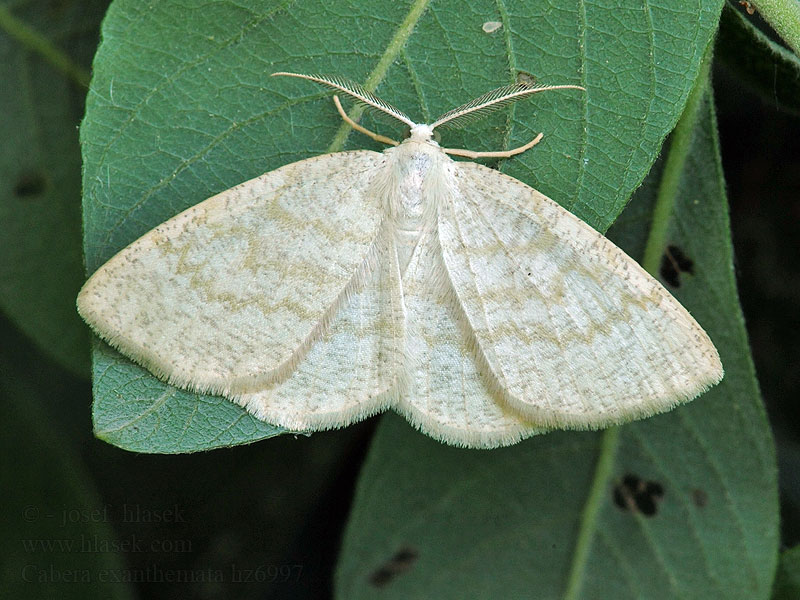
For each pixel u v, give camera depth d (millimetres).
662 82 71
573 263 74
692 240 80
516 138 73
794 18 73
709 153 78
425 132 73
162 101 71
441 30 73
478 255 75
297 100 73
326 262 75
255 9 72
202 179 72
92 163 71
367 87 73
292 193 74
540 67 72
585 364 74
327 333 75
